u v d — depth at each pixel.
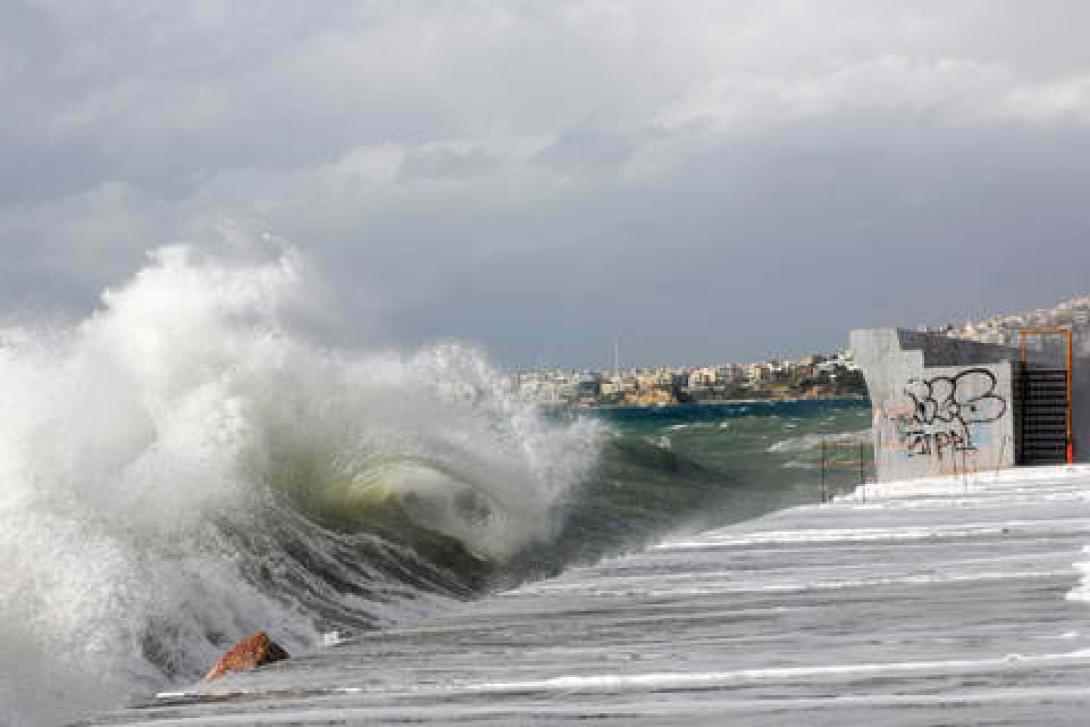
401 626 13.57
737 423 172.12
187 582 25.92
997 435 45.19
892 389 46.84
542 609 14.66
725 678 9.23
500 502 43.50
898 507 30.22
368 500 38.56
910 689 8.16
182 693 9.88
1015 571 16.19
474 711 8.38
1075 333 56.66
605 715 7.93
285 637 25.73
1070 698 7.40
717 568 18.77
